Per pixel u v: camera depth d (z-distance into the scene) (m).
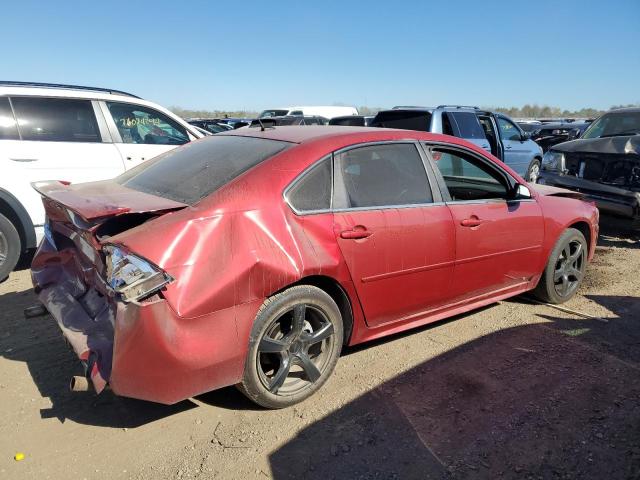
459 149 3.99
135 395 2.58
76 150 5.91
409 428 2.94
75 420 2.99
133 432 2.89
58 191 3.21
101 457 2.69
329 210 3.18
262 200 2.93
